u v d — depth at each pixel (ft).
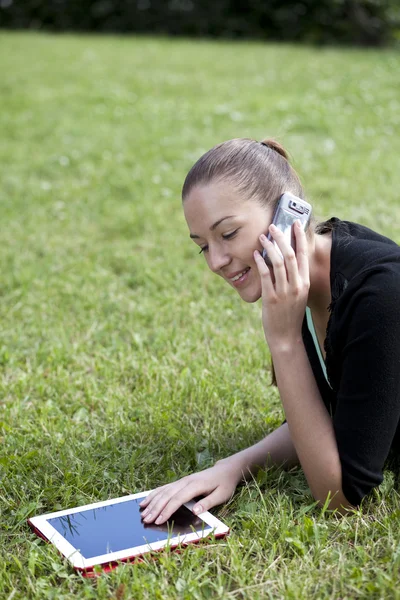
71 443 10.75
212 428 11.10
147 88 40.27
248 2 64.49
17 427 11.48
